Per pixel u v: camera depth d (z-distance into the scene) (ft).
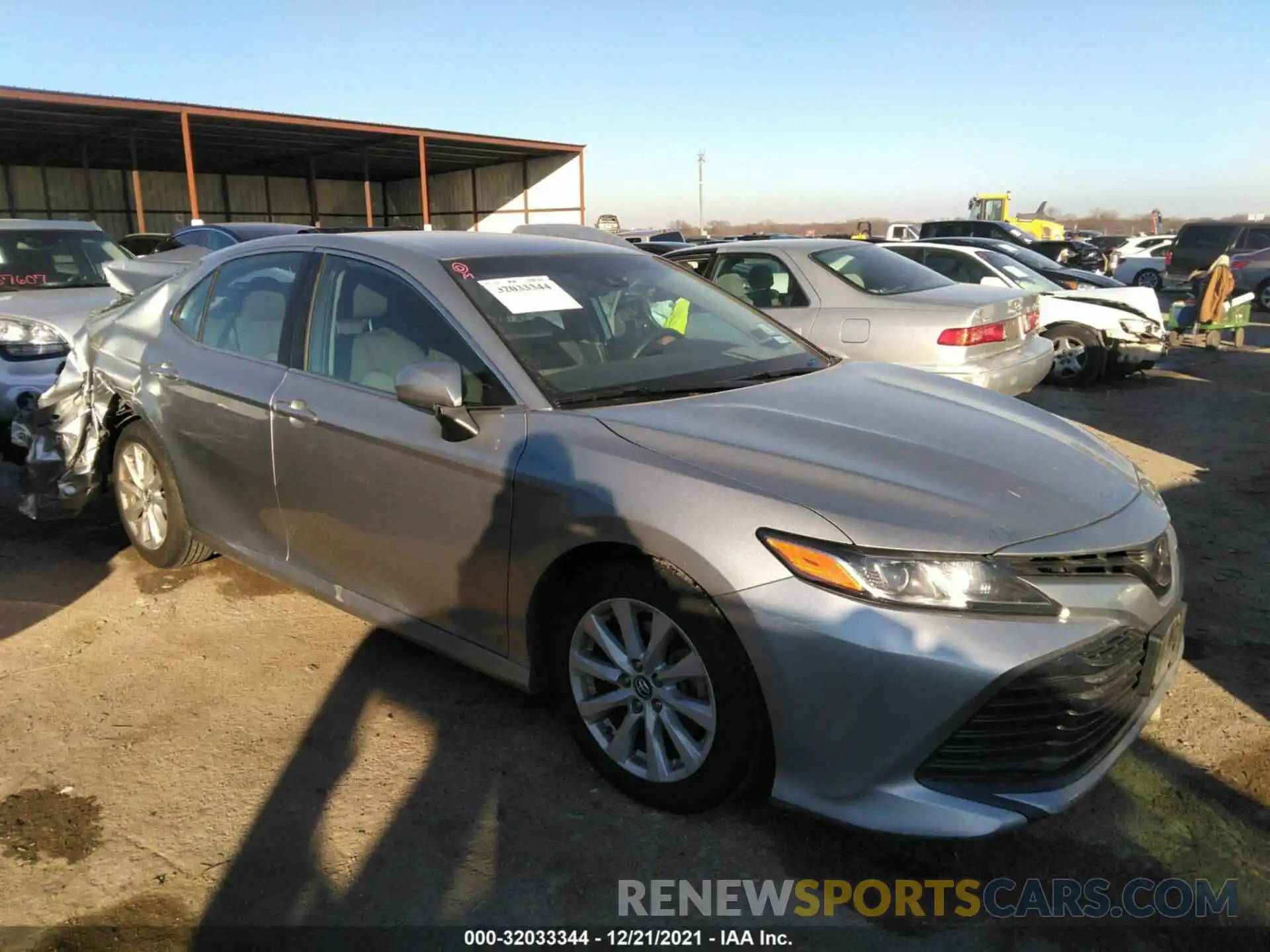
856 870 8.08
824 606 7.36
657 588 8.18
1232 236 69.21
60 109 61.26
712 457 8.37
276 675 11.28
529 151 89.30
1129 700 8.18
